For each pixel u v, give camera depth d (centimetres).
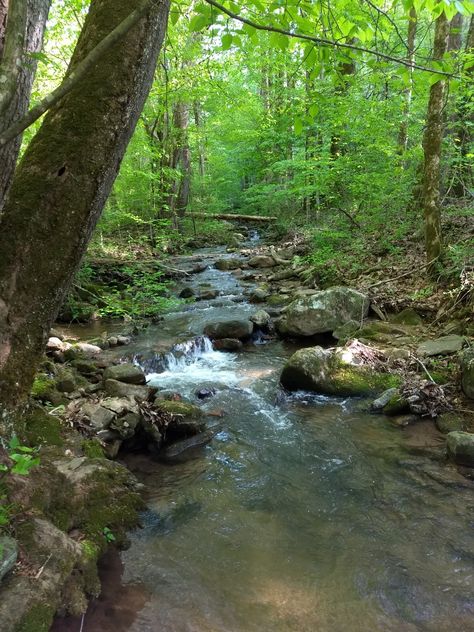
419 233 939
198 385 597
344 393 553
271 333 798
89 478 333
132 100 267
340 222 1092
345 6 306
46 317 280
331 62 309
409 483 390
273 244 1549
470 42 1073
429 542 323
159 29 269
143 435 451
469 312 643
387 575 295
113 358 646
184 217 1780
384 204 980
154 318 871
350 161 1010
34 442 347
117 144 269
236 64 1562
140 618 259
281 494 385
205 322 836
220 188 2350
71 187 259
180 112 1498
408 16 284
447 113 852
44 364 537
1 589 220
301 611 268
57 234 263
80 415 427
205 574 297
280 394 570
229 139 1931
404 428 475
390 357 593
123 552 313
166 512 359
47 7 266
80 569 265
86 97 257
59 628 238
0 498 248
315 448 453
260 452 449
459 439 408
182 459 438
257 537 333
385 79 749
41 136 264
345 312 750
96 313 848
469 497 367
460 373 515
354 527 342
